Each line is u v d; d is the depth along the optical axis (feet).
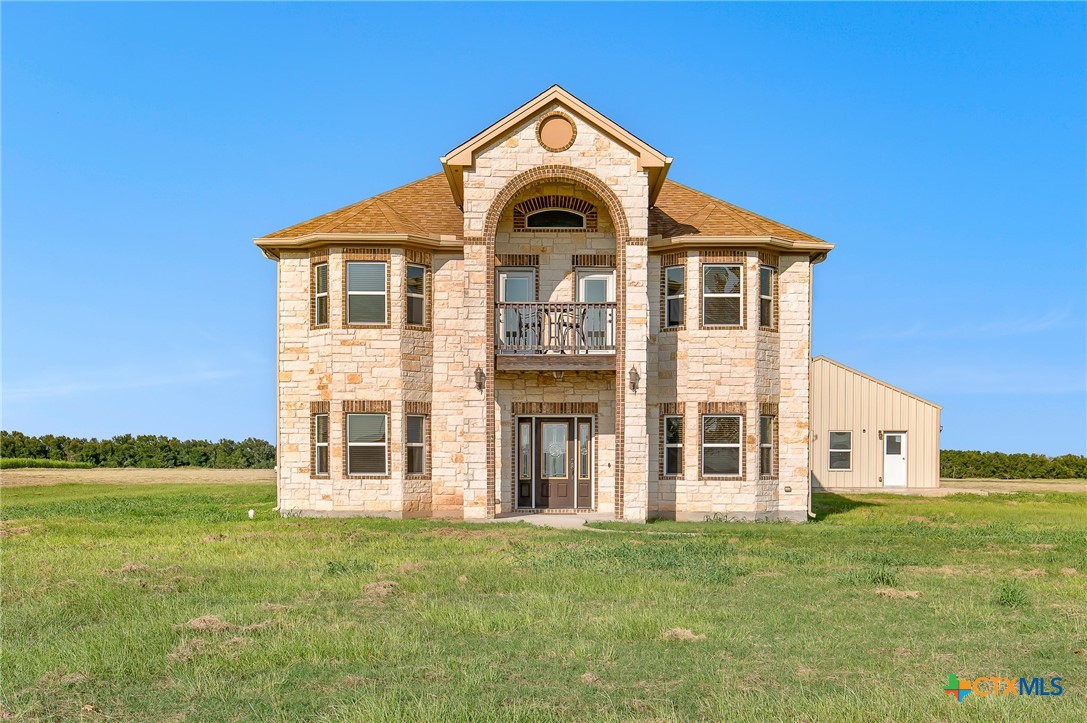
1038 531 68.23
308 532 63.98
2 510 83.71
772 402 80.07
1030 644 31.78
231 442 197.06
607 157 75.61
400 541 58.49
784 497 80.02
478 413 74.84
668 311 80.53
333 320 77.66
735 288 79.20
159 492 110.93
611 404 80.94
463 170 75.61
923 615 36.01
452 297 79.97
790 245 79.92
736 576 44.83
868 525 73.31
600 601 38.52
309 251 79.82
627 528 69.77
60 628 33.60
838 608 37.19
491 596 39.45
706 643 31.42
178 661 29.07
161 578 43.47
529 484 81.56
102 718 24.47
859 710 24.23
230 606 36.73
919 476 123.13
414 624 33.81
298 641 30.83
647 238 75.25
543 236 80.84
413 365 78.43
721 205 85.66
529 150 75.77
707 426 79.20
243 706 25.21
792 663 29.12
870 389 123.95
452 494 78.95
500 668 28.48
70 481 131.75
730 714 24.14
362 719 23.48
